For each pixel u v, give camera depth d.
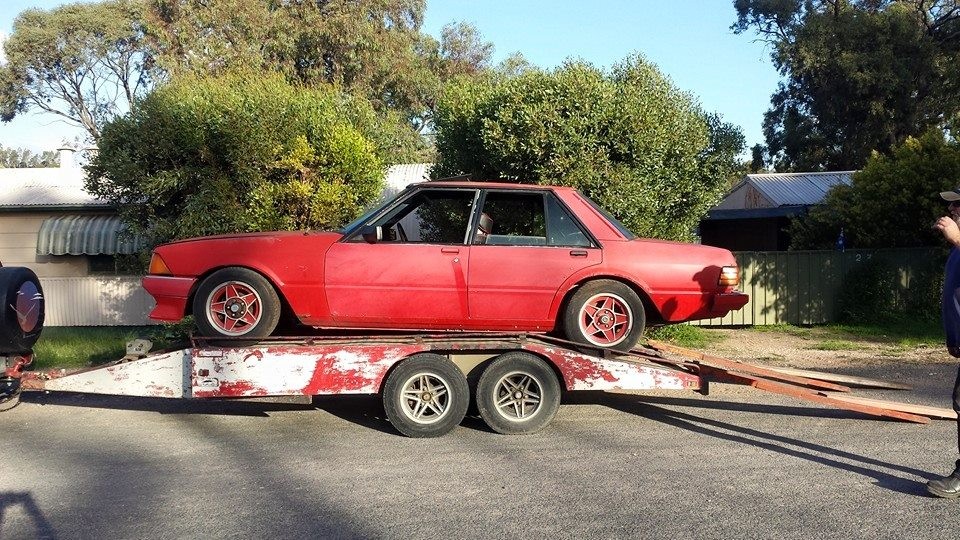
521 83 10.48
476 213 6.62
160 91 11.33
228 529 4.32
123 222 12.00
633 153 10.40
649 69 11.13
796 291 14.45
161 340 11.38
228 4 23.34
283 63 24.30
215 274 6.43
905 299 14.80
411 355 6.30
